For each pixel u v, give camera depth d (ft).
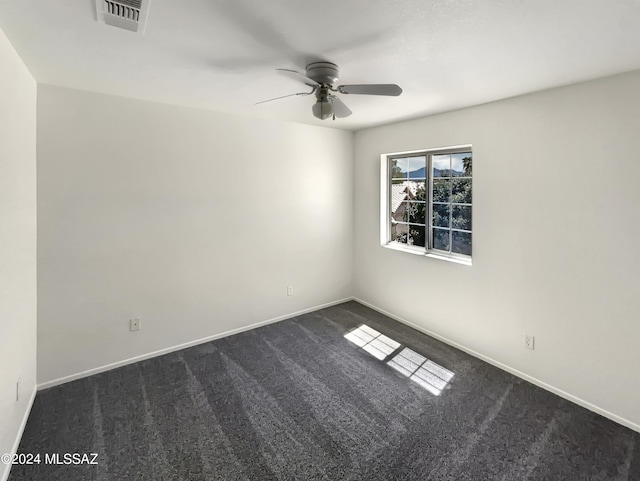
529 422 7.47
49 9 4.83
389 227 13.91
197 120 10.60
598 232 7.57
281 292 13.14
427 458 6.50
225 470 6.26
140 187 9.77
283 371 9.61
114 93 8.98
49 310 8.66
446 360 10.21
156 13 4.89
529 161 8.71
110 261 9.46
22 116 6.92
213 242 11.27
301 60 6.63
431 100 9.29
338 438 7.04
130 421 7.54
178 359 10.25
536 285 8.78
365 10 4.79
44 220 8.43
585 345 7.90
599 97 7.40
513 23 5.12
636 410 7.17
